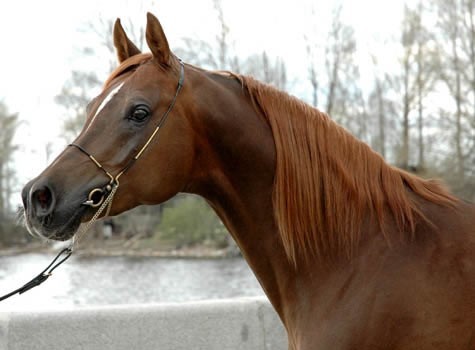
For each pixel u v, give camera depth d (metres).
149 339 3.94
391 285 2.29
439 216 2.43
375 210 2.49
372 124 37.12
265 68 32.53
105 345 3.81
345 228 2.46
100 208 2.38
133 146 2.43
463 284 2.22
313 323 2.43
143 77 2.51
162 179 2.47
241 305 4.24
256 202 2.60
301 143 2.55
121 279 20.66
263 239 2.61
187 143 2.52
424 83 32.62
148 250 32.22
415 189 2.55
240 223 2.65
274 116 2.60
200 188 2.65
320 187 2.52
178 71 2.58
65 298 16.09
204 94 2.58
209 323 4.12
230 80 2.72
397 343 2.23
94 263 27.41
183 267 25.00
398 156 30.52
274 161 2.58
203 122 2.56
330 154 2.54
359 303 2.32
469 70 28.28
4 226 39.22
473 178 24.52
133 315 3.93
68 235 2.34
